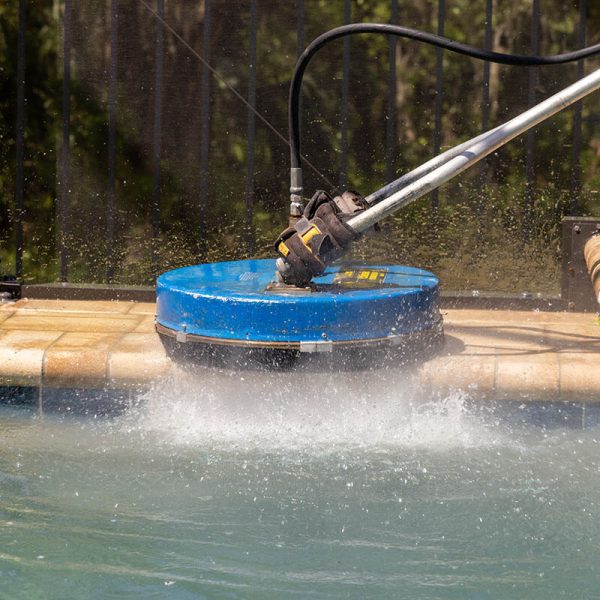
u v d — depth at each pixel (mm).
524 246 10680
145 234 11055
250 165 10797
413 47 10633
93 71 10859
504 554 5887
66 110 10680
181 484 6863
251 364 7680
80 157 10969
